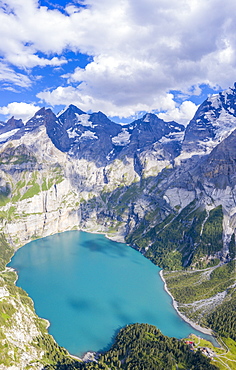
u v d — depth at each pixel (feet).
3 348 610.65
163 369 611.06
